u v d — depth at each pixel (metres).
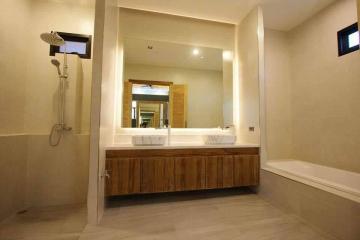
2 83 1.85
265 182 2.44
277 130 3.28
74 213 2.04
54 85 2.31
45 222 1.84
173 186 2.27
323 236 1.61
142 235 1.61
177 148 2.31
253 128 2.69
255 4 2.61
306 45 3.05
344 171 2.37
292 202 2.02
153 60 2.87
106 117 2.04
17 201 2.04
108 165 2.11
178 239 1.56
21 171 2.09
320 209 1.71
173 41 2.93
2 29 1.83
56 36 1.89
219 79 3.09
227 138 2.61
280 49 3.36
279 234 1.64
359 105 2.33
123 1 2.53
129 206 2.21
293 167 2.85
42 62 2.30
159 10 2.72
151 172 2.21
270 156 3.22
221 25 3.12
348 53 2.46
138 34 2.81
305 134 3.07
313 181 1.90
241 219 1.90
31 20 2.30
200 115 2.99
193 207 2.19
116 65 2.70
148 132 2.80
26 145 2.17
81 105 2.40
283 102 3.33
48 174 2.24
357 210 1.42
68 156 2.29
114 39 2.42
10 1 1.93
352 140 2.39
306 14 2.90
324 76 2.76
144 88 2.83
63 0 2.36
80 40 2.43
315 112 2.90
